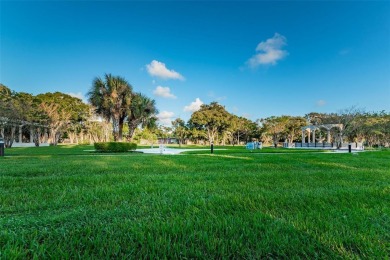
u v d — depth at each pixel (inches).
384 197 136.3
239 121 2379.4
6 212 108.7
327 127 1441.9
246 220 94.0
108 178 205.0
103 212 105.7
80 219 96.3
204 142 2422.5
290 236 78.4
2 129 1189.7
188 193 145.0
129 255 65.3
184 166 312.2
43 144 1753.2
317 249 70.7
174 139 2723.9
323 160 418.6
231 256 66.8
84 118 1808.6
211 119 1993.1
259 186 170.1
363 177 215.2
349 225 89.3
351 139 1843.0
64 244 71.5
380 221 94.4
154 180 196.4
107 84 880.3
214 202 121.3
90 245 71.1
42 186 169.2
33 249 68.1
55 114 1523.1
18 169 267.9
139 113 924.0
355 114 1363.2
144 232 80.0
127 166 309.7
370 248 70.5
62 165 315.9
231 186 168.7
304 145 1531.7
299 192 146.3
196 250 67.2
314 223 90.3
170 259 64.7
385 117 1724.9
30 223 90.5
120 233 79.7
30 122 1380.4
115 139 907.4
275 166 312.7
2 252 66.1
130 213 104.4
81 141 2181.3
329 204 118.6
